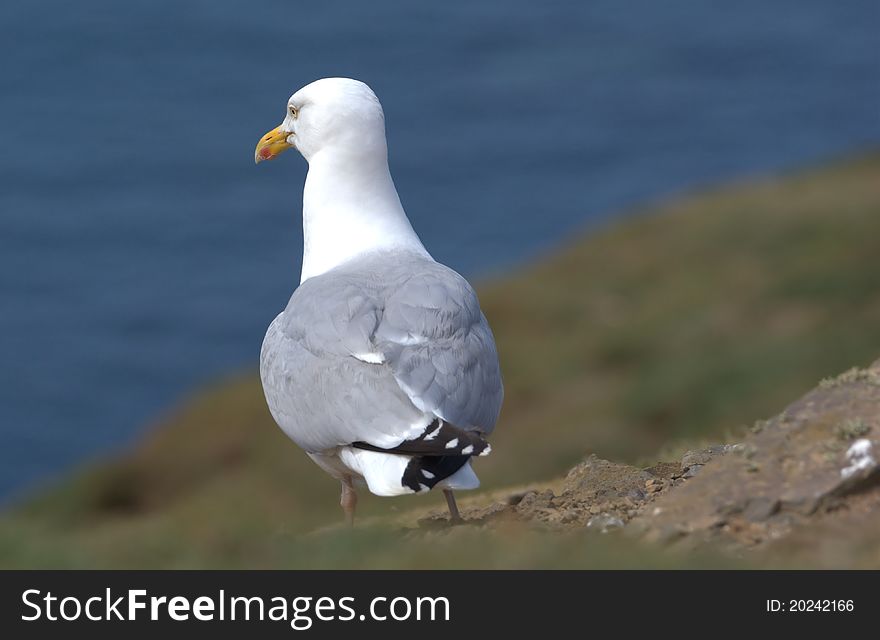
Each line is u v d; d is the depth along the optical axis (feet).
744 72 353.92
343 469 30.81
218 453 95.55
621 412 91.81
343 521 36.68
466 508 36.35
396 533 29.40
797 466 26.40
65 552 27.07
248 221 251.60
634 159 286.05
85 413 169.27
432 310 29.25
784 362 93.76
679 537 25.48
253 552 26.66
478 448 26.73
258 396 101.45
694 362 96.17
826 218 120.78
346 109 34.04
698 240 121.08
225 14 437.17
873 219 117.80
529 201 259.19
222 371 181.68
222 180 280.31
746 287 108.58
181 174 286.46
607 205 258.16
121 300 210.18
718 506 26.08
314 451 30.27
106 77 377.30
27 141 317.01
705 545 25.02
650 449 87.56
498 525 29.43
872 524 24.80
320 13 435.94
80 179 284.61
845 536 24.57
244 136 320.91
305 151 35.24
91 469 98.12
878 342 94.53
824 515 25.48
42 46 404.57
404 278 30.55
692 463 32.78
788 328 100.22
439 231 245.24
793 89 337.31
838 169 142.51
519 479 85.76
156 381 178.91
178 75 379.76
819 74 350.23
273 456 92.22
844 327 98.02
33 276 222.89
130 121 334.03
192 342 192.24
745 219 123.95
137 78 376.68
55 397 173.68
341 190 34.22
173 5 445.78
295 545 26.81
